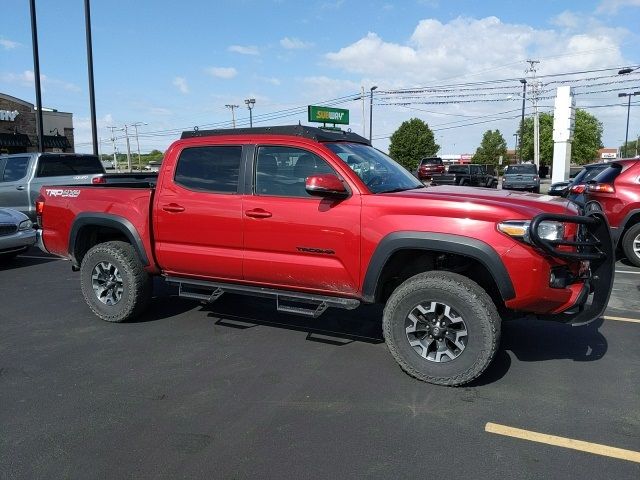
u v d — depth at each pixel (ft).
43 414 11.77
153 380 13.56
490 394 12.60
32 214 37.81
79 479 9.38
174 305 20.59
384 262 13.28
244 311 19.69
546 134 275.59
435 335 12.96
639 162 26.63
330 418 11.49
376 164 15.80
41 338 16.89
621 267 27.27
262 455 10.07
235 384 13.28
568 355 15.07
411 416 11.54
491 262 12.21
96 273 18.43
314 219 14.14
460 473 9.45
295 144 14.79
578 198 29.86
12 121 88.38
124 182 21.67
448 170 110.32
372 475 9.41
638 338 16.42
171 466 9.74
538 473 9.42
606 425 11.09
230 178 15.72
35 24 58.65
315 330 17.47
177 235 16.61
